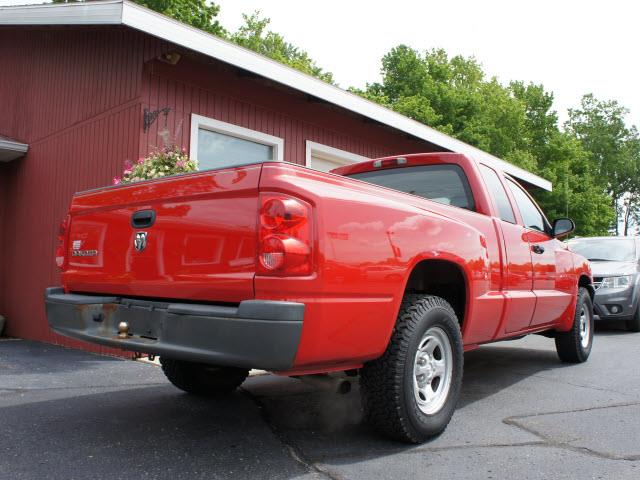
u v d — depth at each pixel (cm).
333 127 984
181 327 276
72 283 364
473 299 371
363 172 498
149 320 300
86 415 380
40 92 966
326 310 264
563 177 2961
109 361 620
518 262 450
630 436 342
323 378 321
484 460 298
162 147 732
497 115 3359
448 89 3075
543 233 524
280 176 264
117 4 629
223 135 823
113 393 450
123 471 277
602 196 3088
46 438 328
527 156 2977
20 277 971
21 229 984
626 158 5181
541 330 538
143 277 312
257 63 755
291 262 256
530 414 393
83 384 486
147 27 639
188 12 2100
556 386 487
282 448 315
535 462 296
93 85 819
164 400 426
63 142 883
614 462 297
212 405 411
